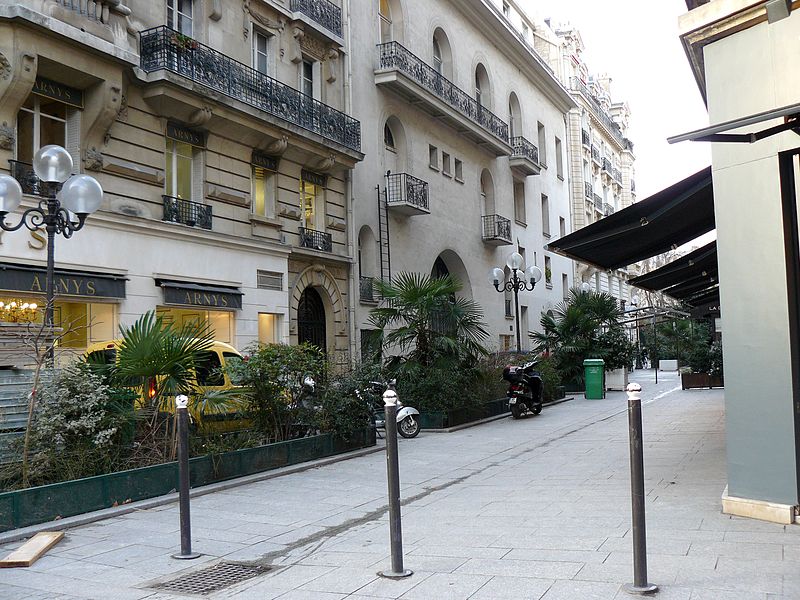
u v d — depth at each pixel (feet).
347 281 78.54
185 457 21.11
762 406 21.94
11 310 44.09
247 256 62.95
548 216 147.84
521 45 127.03
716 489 26.61
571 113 173.37
